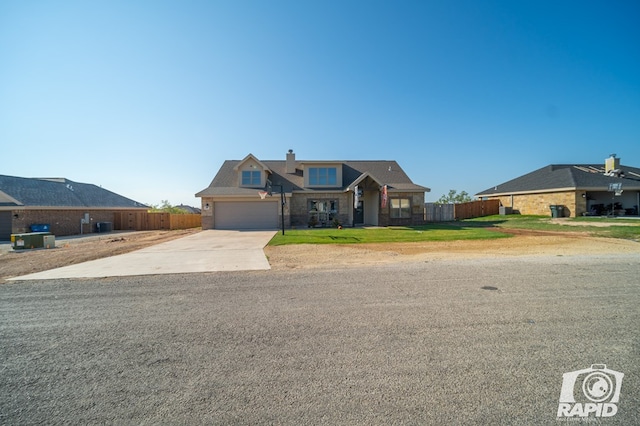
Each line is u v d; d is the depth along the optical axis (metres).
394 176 24.67
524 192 26.62
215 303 4.90
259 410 2.31
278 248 11.27
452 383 2.61
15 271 7.67
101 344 3.46
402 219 22.38
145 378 2.76
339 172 22.66
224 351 3.25
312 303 4.81
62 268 7.97
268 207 21.42
